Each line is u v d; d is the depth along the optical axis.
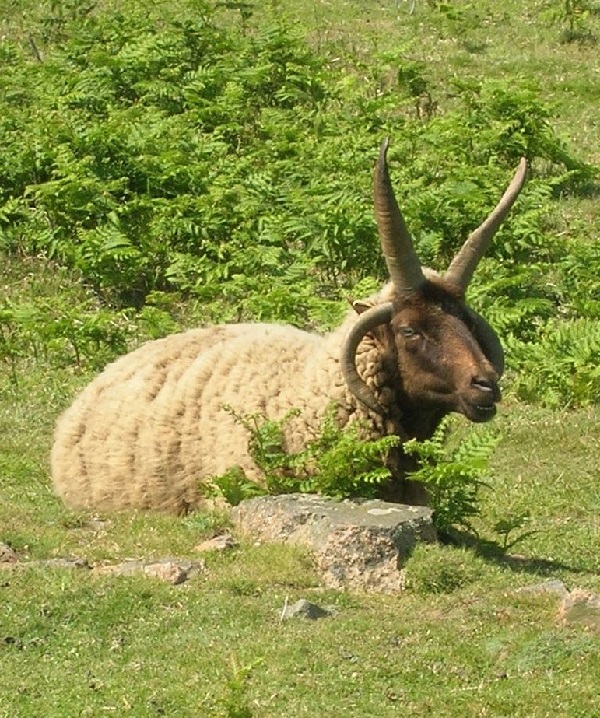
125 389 37.62
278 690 26.56
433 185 61.66
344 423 34.78
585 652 28.08
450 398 33.84
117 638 28.88
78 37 77.25
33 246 59.59
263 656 27.67
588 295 57.34
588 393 49.03
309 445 34.34
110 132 62.22
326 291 57.34
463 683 27.25
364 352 34.41
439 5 85.44
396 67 76.50
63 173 60.06
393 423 34.50
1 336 52.12
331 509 33.03
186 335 38.59
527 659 28.00
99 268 57.06
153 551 33.12
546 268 57.78
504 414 47.56
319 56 78.19
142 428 36.75
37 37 83.12
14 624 29.12
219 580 31.23
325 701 26.33
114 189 60.06
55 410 46.12
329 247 57.59
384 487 34.62
